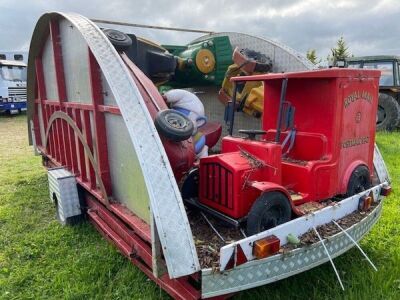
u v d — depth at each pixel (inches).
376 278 117.7
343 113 118.5
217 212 107.9
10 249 143.7
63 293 116.0
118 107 101.2
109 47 107.7
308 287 115.9
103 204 133.0
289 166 119.1
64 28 141.4
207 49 208.8
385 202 184.2
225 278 85.9
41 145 221.5
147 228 101.1
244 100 189.3
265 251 88.8
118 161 116.2
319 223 108.7
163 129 102.7
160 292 112.0
